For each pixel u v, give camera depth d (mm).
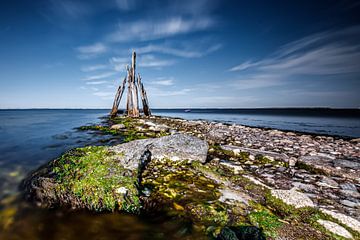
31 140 12383
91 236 3672
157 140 8266
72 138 13047
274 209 4426
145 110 31844
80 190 4684
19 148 10016
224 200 4668
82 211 4336
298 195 4758
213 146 10422
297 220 3939
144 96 31312
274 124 36625
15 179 5883
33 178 5371
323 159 8234
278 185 5828
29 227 3840
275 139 14453
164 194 4906
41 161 7605
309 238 3373
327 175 7004
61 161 6133
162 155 7328
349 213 4270
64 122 27891
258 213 4141
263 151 9477
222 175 6297
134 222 4047
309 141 14641
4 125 23203
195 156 7266
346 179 6582
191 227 3805
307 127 31609
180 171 6434
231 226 3746
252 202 4590
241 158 8828
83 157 6402
